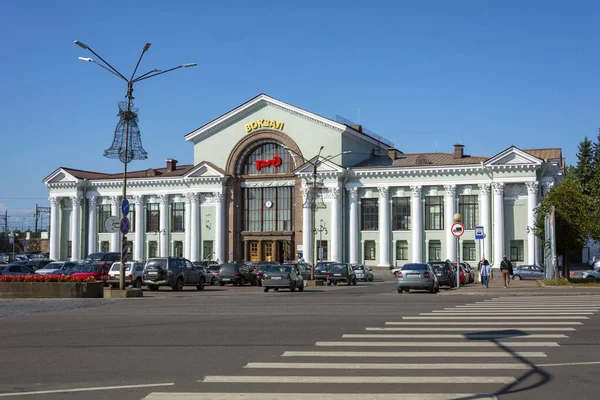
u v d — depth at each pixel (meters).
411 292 36.53
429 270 35.03
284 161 73.19
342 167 69.00
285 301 27.66
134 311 22.70
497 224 62.81
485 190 64.00
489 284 46.03
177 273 40.56
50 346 14.23
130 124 32.22
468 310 21.56
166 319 19.56
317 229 69.94
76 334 16.16
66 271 50.28
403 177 67.56
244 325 17.67
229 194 74.75
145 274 40.47
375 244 68.75
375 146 77.38
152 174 79.38
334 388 9.84
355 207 69.31
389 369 11.29
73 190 80.88
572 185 46.81
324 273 50.69
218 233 73.88
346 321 18.44
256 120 74.00
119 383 10.34
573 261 96.38
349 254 69.38
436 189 66.44
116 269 44.16
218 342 14.53
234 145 74.94
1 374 11.19
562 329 16.23
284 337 15.21
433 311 21.33
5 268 52.78
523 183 62.84
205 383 10.25
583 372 10.95
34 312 22.67
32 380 10.69
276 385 10.07
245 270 50.41
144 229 78.56
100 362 12.22
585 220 45.31
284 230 72.31
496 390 9.66
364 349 13.40
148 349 13.66
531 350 13.12
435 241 66.19
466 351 13.05
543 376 10.62
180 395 9.42
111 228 32.41
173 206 77.56
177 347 13.88
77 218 80.56
